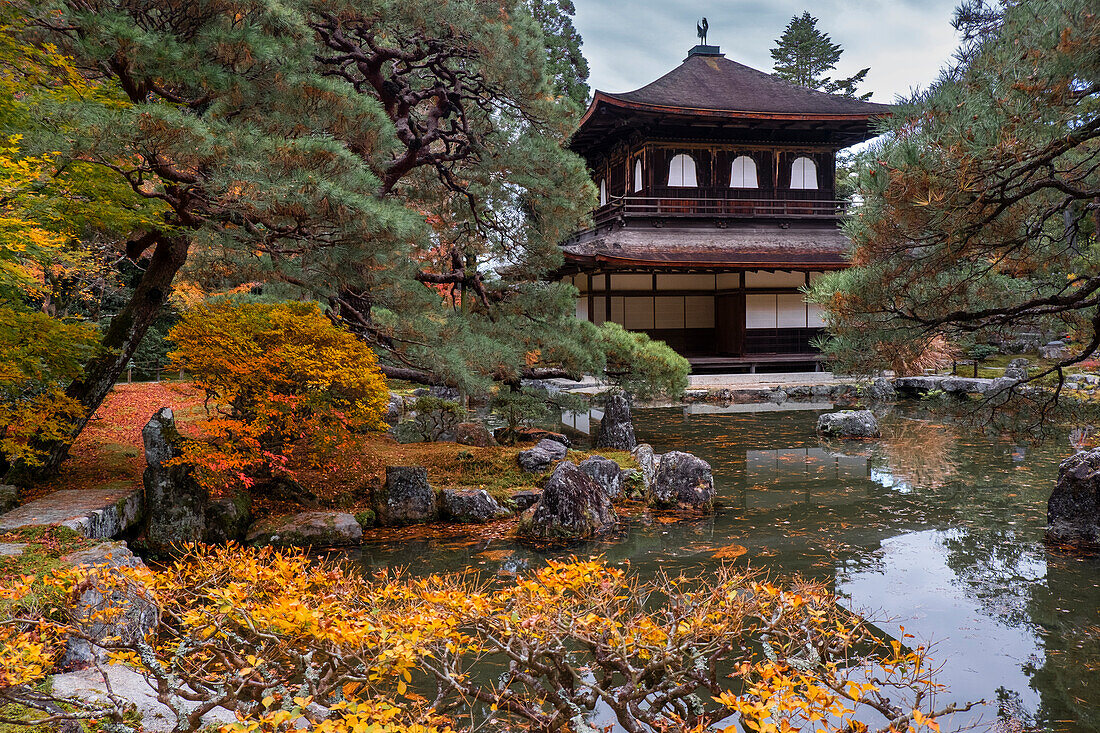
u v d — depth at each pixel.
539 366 14.27
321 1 11.32
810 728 4.31
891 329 7.44
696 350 31.36
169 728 3.85
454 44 12.66
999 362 28.08
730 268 27.80
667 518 10.09
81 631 3.57
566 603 3.46
